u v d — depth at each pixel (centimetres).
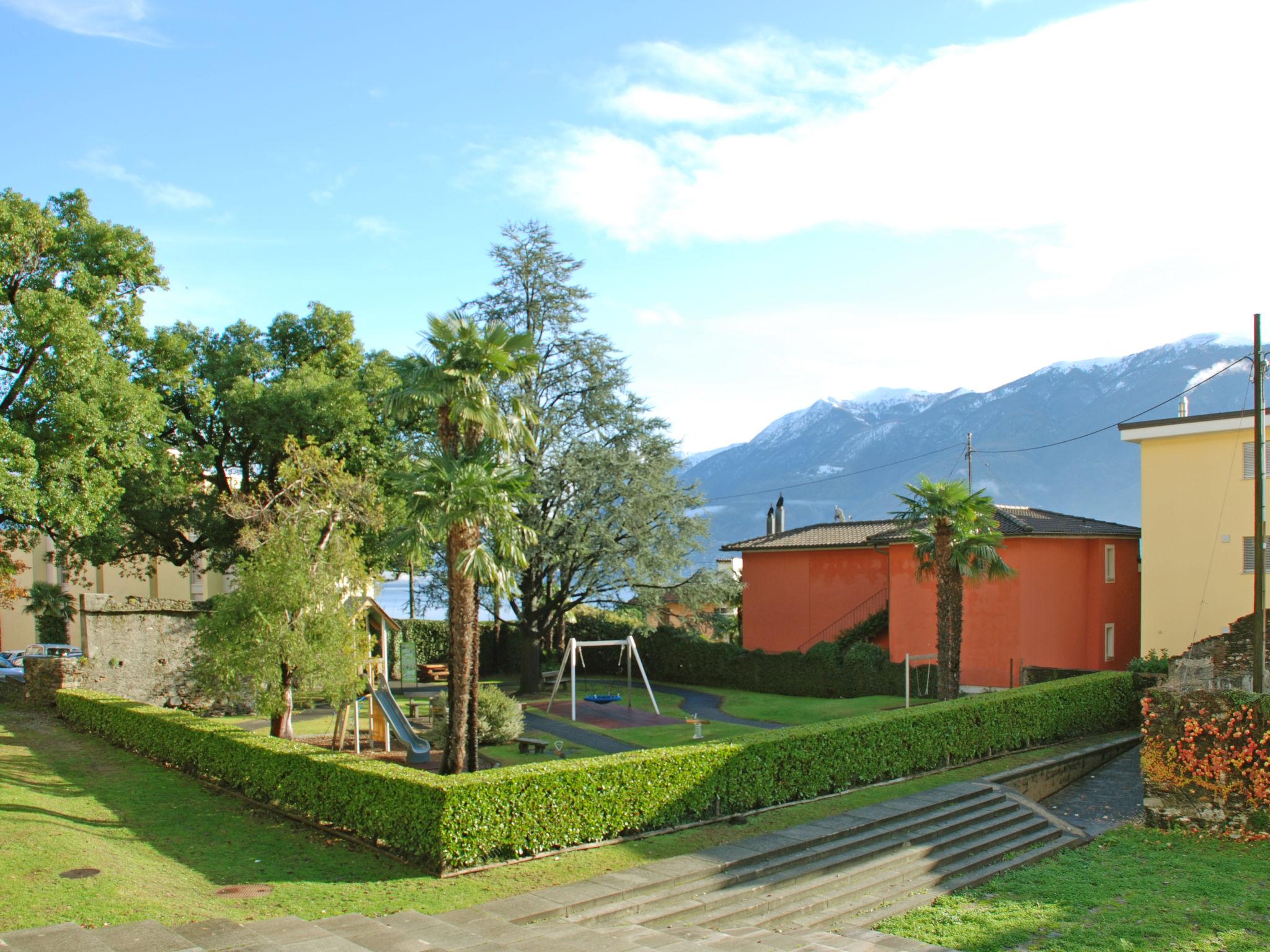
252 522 2588
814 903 1212
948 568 2469
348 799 1297
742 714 2978
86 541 2667
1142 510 2927
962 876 1416
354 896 1051
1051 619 3053
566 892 1105
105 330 2475
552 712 2975
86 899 924
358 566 1900
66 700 2158
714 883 1202
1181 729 1728
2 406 2158
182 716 1808
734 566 4859
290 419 2809
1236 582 2733
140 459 2327
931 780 1855
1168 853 1563
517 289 3406
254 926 882
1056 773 2072
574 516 3316
